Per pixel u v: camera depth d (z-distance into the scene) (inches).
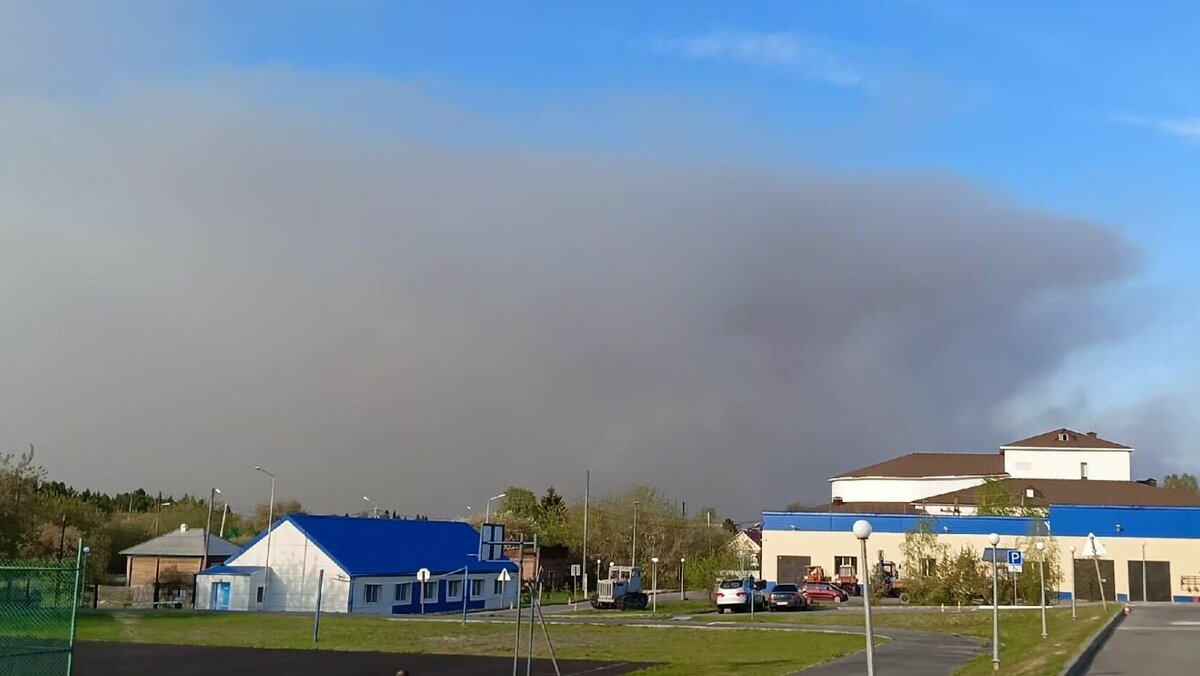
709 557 3376.0
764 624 1881.2
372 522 3014.3
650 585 4050.2
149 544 3457.2
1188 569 2706.7
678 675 1023.0
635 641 1496.1
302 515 2827.3
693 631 1701.5
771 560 3117.6
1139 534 2748.5
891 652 1226.6
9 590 1253.1
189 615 2293.3
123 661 1250.0
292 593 2726.4
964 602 2432.3
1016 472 3998.5
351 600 2655.0
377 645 1472.7
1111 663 937.5
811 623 1920.5
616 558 4106.8
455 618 2174.0
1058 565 2593.5
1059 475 3951.8
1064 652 986.7
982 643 1369.3
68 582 1315.2
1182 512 2736.2
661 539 4168.3
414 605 2891.2
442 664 1198.9
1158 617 1675.7
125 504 6638.8
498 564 3280.0
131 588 3061.0
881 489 4274.1
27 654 788.6
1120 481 3654.0
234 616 2267.5
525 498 5423.2
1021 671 853.2
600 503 4237.2
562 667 1139.3
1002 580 2412.6
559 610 2637.8
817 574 2910.9
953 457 4308.6
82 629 1812.3
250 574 2741.1
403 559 2923.2
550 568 3870.6
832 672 989.8
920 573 2549.2
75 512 3314.5
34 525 2635.3
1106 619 1497.3
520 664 1182.3
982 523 2797.7
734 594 2409.0
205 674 1107.9
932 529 2714.1
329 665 1197.1
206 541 3257.9
